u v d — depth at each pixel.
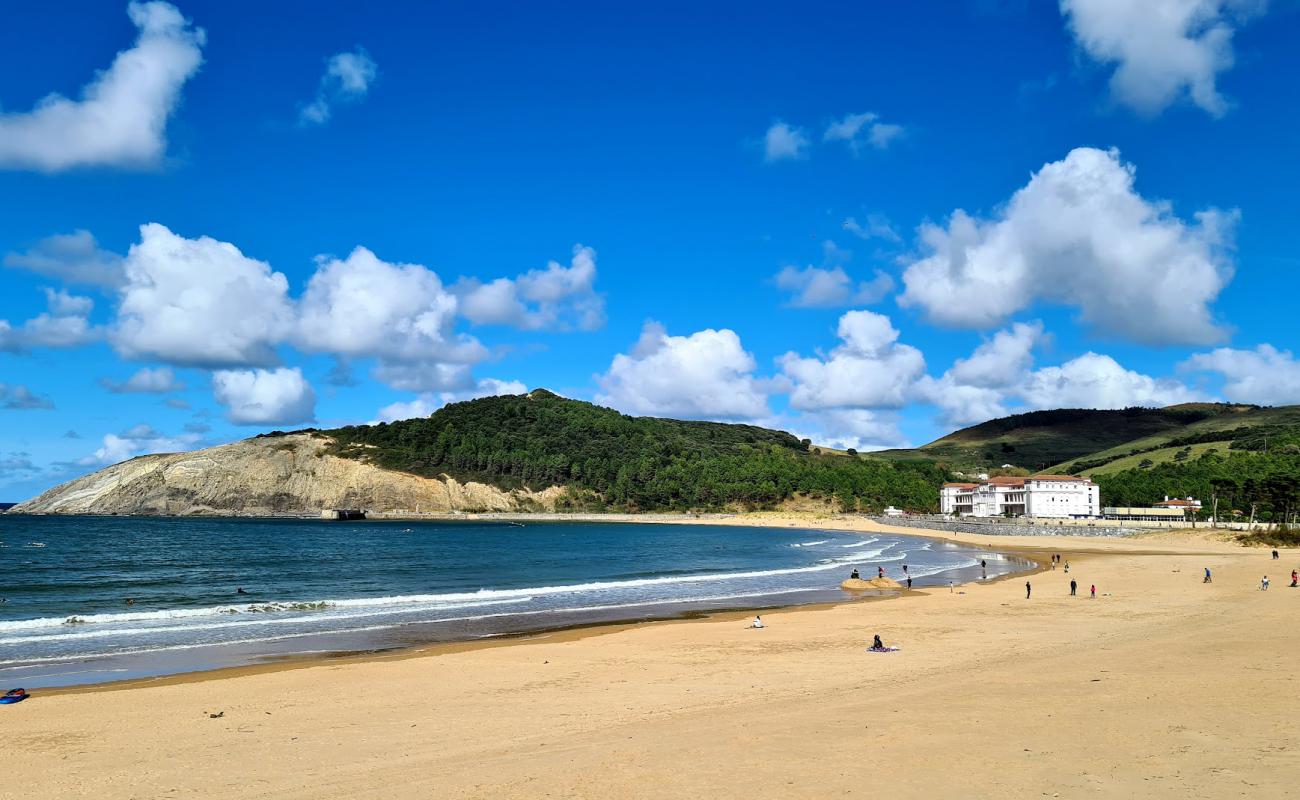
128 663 32.25
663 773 15.36
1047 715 18.70
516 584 67.00
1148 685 21.75
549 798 14.20
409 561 92.00
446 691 26.44
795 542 136.00
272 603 51.41
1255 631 32.41
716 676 28.16
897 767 15.05
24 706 24.50
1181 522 151.50
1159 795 12.98
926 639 35.78
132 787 16.62
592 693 25.69
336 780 16.47
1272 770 14.07
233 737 20.73
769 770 15.21
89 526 170.12
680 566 87.31
